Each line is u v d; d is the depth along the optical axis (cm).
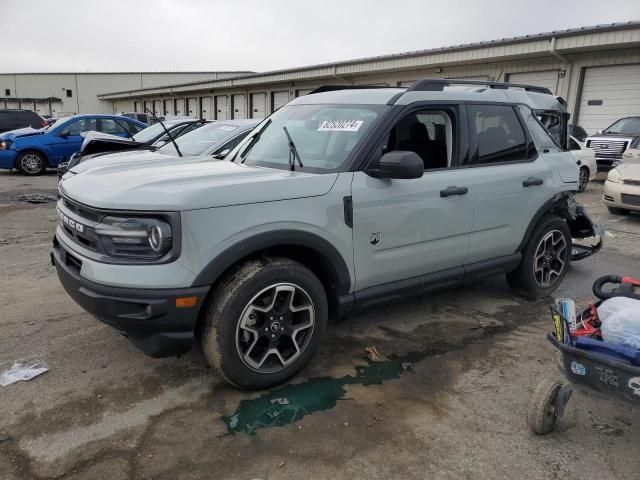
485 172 414
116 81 6556
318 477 248
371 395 320
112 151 769
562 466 260
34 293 479
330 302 352
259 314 307
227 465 255
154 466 253
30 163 1359
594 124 1631
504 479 250
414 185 365
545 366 362
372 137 352
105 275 275
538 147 476
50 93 6519
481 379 343
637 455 270
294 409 303
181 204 272
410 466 257
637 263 637
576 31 1485
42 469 249
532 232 467
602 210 1031
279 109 461
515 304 480
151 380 330
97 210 282
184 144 738
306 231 312
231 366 300
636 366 248
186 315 280
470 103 417
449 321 437
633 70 1520
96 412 295
